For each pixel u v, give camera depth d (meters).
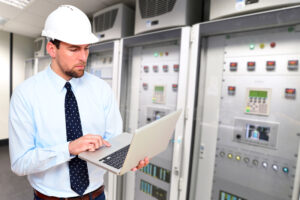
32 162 0.71
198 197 1.43
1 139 4.10
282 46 1.05
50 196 0.84
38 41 3.58
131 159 0.60
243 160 1.21
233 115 1.24
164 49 1.57
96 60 2.23
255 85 1.15
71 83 0.89
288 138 1.05
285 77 1.05
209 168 1.37
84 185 0.87
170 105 1.54
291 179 1.04
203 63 1.35
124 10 1.86
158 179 1.66
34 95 0.79
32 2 2.36
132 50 1.83
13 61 4.20
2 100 4.09
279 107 1.07
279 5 0.98
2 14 2.87
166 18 1.46
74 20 0.73
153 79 1.66
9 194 2.35
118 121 1.09
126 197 1.94
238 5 1.11
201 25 1.26
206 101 1.36
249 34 1.16
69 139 0.83
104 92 1.02
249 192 1.20
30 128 0.76
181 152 1.39
